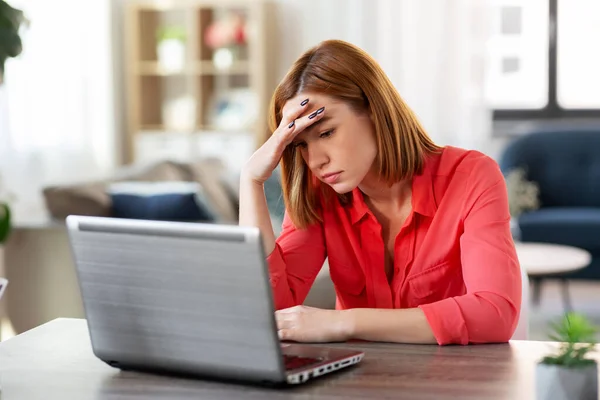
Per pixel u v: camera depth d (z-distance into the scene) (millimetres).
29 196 6777
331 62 1859
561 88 8039
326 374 1554
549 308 6270
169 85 8375
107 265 1563
